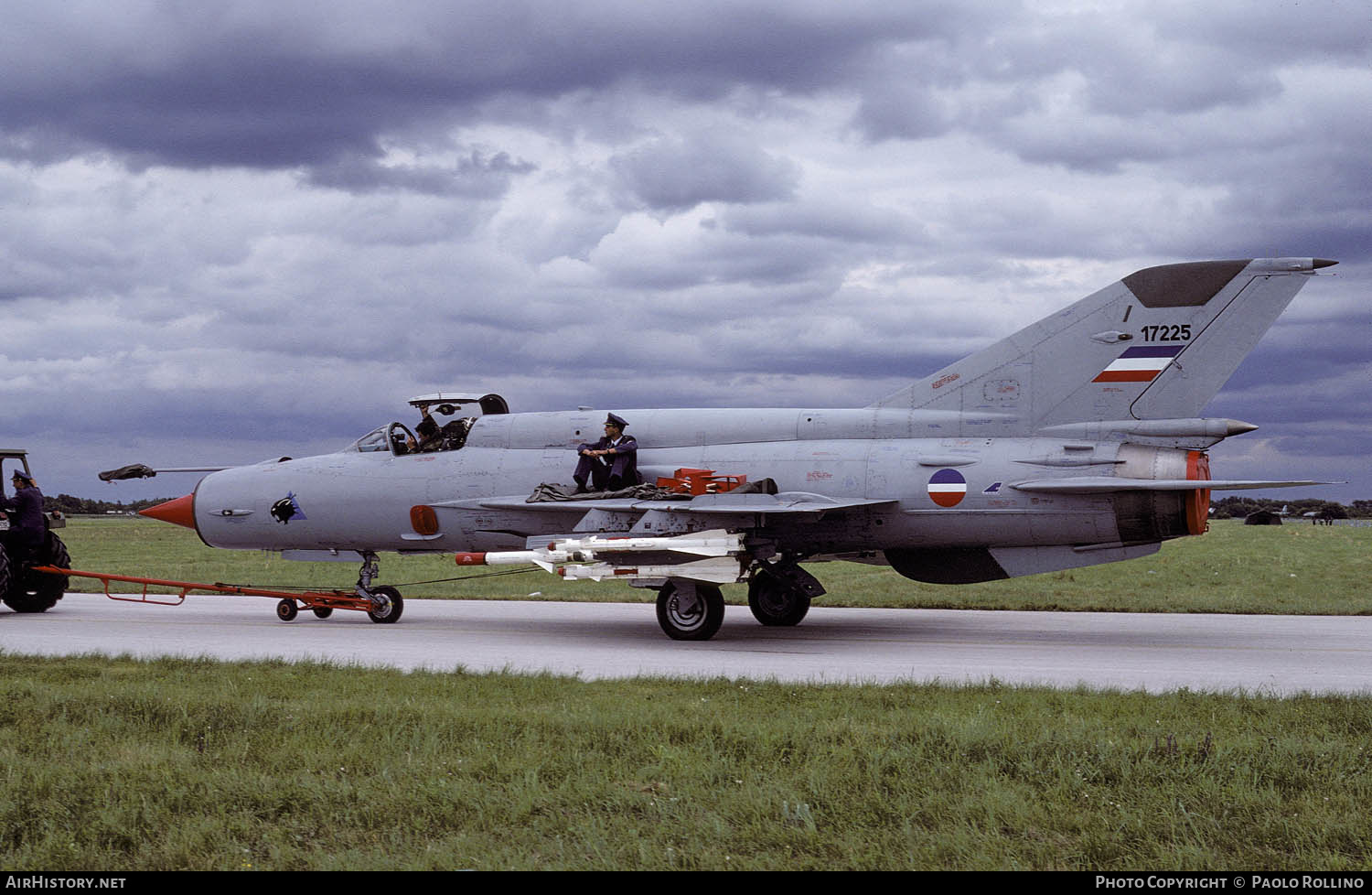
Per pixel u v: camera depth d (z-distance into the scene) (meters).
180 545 46.44
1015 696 9.42
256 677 10.62
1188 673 11.53
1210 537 51.00
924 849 5.45
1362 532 60.12
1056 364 14.56
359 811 6.05
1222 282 13.77
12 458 18.83
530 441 16.84
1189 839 5.58
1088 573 27.20
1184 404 13.93
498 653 13.36
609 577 14.40
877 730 7.78
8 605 19.22
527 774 6.61
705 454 15.80
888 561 15.80
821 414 15.80
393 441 17.62
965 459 14.45
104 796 6.22
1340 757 7.04
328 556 17.97
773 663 12.34
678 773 6.75
